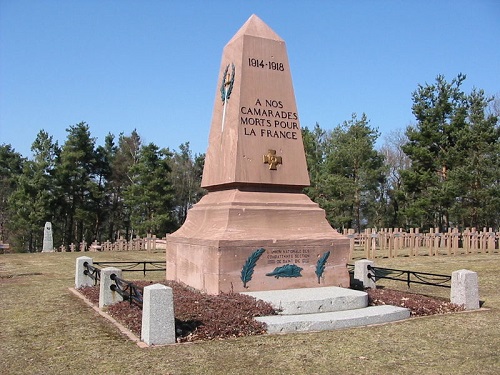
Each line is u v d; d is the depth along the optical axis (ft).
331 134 158.71
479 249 88.02
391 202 159.22
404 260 71.77
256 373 20.26
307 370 20.66
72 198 163.02
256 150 37.42
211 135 41.73
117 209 183.83
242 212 35.55
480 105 111.04
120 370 20.72
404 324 29.30
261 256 34.37
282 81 39.04
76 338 26.12
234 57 39.11
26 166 152.15
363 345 24.47
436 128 113.29
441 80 114.11
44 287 45.52
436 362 21.80
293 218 37.04
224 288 33.24
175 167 199.62
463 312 32.99
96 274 42.47
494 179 104.01
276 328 27.14
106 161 174.29
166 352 23.21
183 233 40.75
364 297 32.30
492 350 23.67
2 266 67.26
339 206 125.70
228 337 25.96
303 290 34.19
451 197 105.40
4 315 32.53
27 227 151.94
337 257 36.94
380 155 135.13
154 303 24.79
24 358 22.72
